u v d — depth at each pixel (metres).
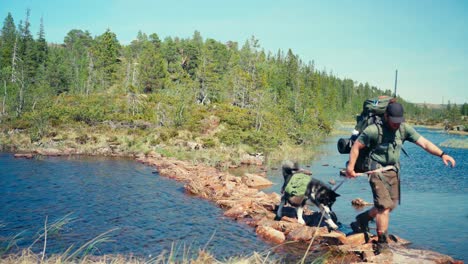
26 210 10.78
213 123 41.25
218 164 23.62
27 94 48.88
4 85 51.75
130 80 77.38
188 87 65.38
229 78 74.19
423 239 7.34
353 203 10.98
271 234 7.79
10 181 15.91
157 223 9.17
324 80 113.00
